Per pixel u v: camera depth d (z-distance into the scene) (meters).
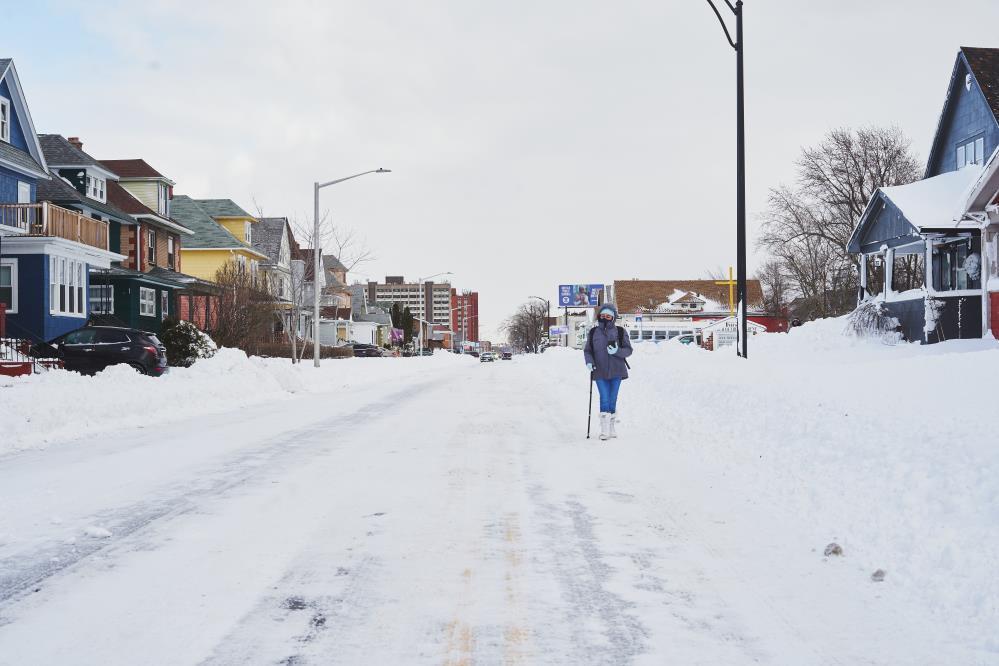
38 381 16.02
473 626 4.22
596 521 6.54
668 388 16.09
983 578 4.58
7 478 8.49
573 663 3.76
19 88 29.77
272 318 45.34
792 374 14.26
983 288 21.59
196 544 5.79
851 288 59.38
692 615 4.39
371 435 12.32
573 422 14.24
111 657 3.80
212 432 12.80
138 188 43.09
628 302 99.06
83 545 5.77
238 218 55.38
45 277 27.64
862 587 4.83
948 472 6.32
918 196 26.44
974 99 28.36
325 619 4.31
